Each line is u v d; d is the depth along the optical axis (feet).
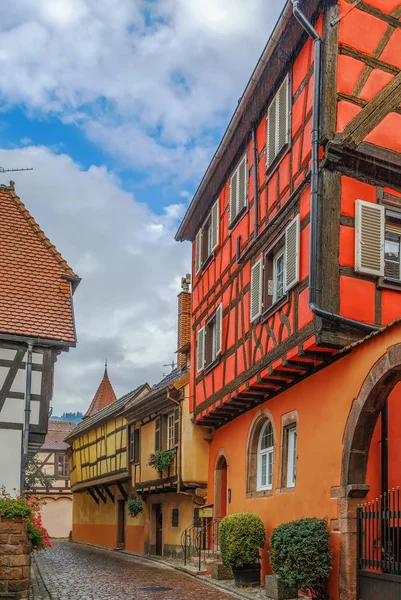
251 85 40.86
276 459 39.29
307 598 32.09
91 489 93.25
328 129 32.35
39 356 43.73
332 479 31.73
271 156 39.34
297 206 35.14
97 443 88.38
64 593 37.24
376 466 31.65
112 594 36.76
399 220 34.24
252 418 44.39
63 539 115.96
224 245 48.80
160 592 37.35
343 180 32.63
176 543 61.00
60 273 48.44
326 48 33.30
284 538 31.14
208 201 54.29
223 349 46.37
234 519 38.96
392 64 34.53
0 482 40.55
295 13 33.35
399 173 33.71
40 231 50.37
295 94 36.81
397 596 25.67
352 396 30.91
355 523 29.68
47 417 42.78
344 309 31.35
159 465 59.52
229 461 48.78
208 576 44.16
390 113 33.99
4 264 46.98
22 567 32.89
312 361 34.53
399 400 32.53
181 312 75.97
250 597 33.96
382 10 34.78
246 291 42.86
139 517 73.56
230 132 45.68
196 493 54.19
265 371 37.55
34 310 45.03
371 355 29.68
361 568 28.55
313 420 34.78
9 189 51.93
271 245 38.88
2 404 41.81
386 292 32.50
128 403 75.77
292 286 34.27
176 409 58.80
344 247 31.96
